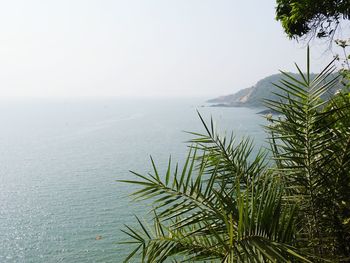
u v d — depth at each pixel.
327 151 3.26
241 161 4.08
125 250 44.50
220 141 4.20
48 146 134.88
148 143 131.00
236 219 2.76
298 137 3.18
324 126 3.13
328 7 5.39
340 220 3.13
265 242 2.40
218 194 2.79
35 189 75.69
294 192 3.53
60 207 62.91
